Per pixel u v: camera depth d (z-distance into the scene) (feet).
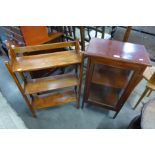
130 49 4.16
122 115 6.35
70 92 6.52
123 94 4.96
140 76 4.09
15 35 5.60
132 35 10.41
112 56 3.84
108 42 4.41
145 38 10.19
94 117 6.31
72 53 4.52
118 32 10.00
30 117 6.28
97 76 5.02
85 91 5.52
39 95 6.40
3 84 7.59
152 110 4.29
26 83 5.24
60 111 6.50
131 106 6.62
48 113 6.43
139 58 3.82
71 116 6.34
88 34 8.10
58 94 6.42
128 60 3.74
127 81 4.62
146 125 4.00
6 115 6.33
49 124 6.04
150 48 9.37
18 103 6.75
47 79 5.41
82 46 7.02
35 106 5.97
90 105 6.73
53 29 6.97
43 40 5.85
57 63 4.20
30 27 5.12
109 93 5.93
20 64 4.16
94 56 3.92
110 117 6.31
